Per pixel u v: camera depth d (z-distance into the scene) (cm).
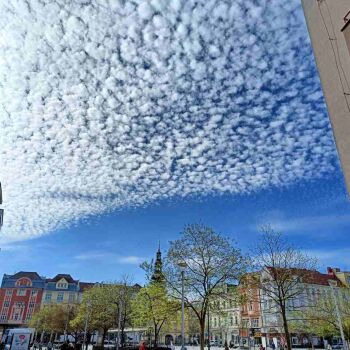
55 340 7244
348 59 895
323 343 6053
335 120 905
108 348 4047
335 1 978
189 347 7388
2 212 3359
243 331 6831
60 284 9388
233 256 2686
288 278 2528
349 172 839
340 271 6938
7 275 9288
